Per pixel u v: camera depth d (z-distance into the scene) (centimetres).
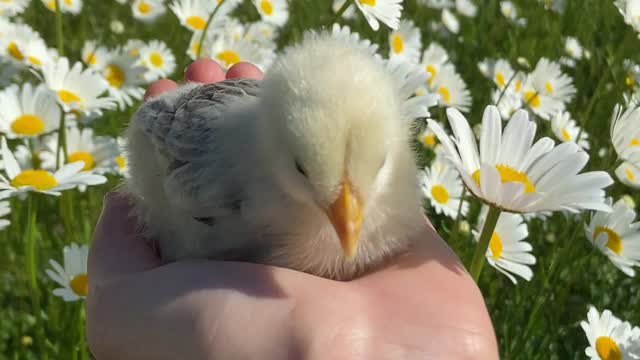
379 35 39
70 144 25
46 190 20
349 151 14
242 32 35
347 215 14
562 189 17
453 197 25
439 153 27
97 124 33
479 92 39
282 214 16
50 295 25
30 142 25
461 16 45
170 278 16
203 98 18
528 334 24
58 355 24
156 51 34
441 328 15
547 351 24
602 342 19
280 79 14
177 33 40
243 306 15
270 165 15
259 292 15
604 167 26
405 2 47
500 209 16
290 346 14
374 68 15
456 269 17
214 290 15
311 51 15
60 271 22
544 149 18
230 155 17
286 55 15
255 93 18
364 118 14
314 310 14
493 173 16
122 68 30
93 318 16
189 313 15
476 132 31
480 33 43
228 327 14
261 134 15
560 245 28
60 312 25
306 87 14
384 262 17
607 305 27
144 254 19
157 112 19
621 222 22
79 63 25
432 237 18
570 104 37
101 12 45
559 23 44
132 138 20
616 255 21
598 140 34
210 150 17
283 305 15
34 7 43
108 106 25
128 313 15
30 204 21
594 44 42
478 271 17
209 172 17
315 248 17
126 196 21
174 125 18
